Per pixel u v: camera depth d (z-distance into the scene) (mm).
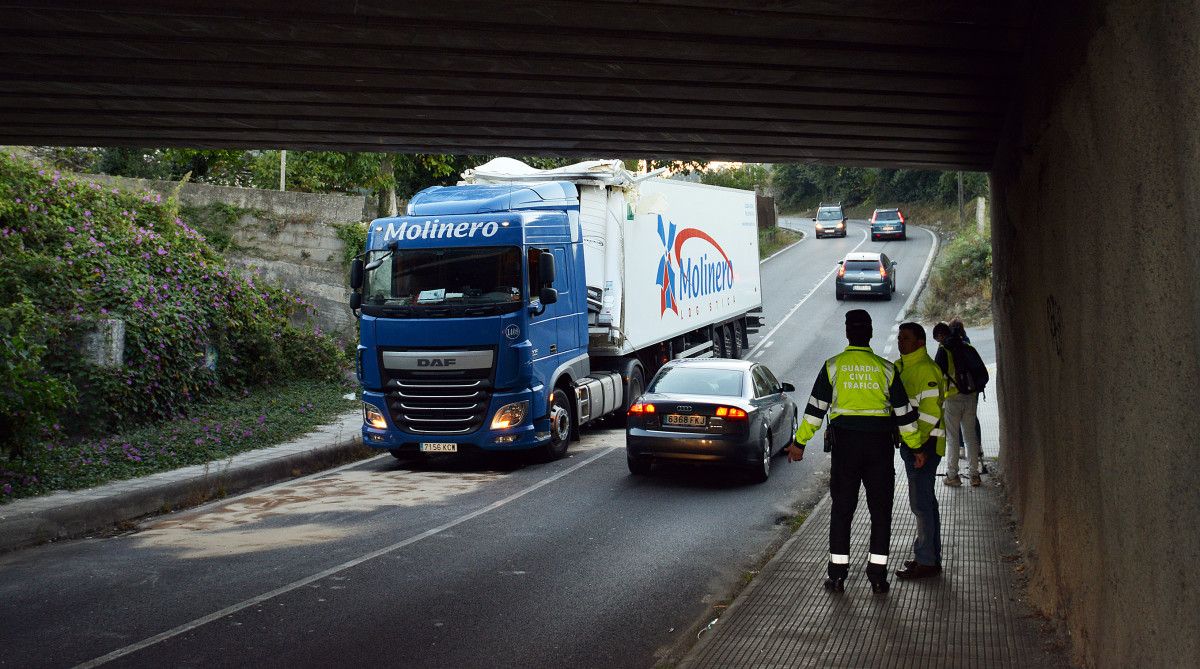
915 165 16469
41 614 8414
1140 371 4680
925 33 8977
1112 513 5285
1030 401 9109
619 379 21031
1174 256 4141
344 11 8742
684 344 25922
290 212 26297
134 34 9461
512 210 17391
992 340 31953
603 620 8336
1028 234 8906
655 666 7117
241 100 12102
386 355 16406
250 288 23172
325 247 26438
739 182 74250
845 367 8773
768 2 8250
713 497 13953
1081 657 6227
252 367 22406
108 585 9367
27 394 12789
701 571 9984
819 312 41438
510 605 8766
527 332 16328
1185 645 4094
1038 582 8070
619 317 20453
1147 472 4594
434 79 10977
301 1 8477
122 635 7848
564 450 17688
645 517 12625
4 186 18688
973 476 13422
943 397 9211
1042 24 7715
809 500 13703
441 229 16484
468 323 16078
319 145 15180
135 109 12586
